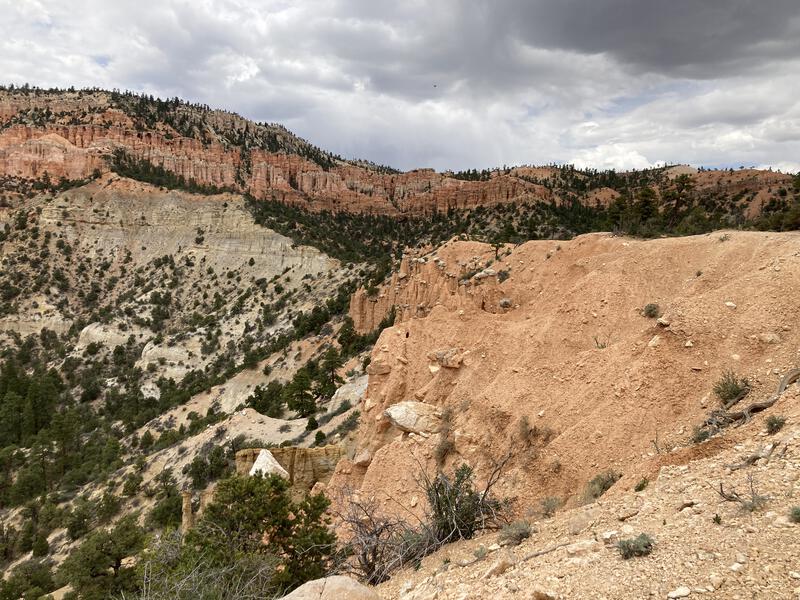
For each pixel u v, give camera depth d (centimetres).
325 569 1905
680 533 895
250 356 10362
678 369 1748
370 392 3491
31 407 9719
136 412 9950
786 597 647
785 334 1617
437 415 2584
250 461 4112
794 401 1238
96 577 4003
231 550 1883
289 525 2086
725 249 2617
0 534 6128
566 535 1130
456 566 1271
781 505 853
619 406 1772
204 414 9088
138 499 5894
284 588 1841
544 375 2288
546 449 1822
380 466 2548
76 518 5734
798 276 1778
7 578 5334
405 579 1405
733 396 1527
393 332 3612
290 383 7731
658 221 6525
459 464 2234
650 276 2741
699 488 1048
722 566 752
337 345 9225
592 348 2447
